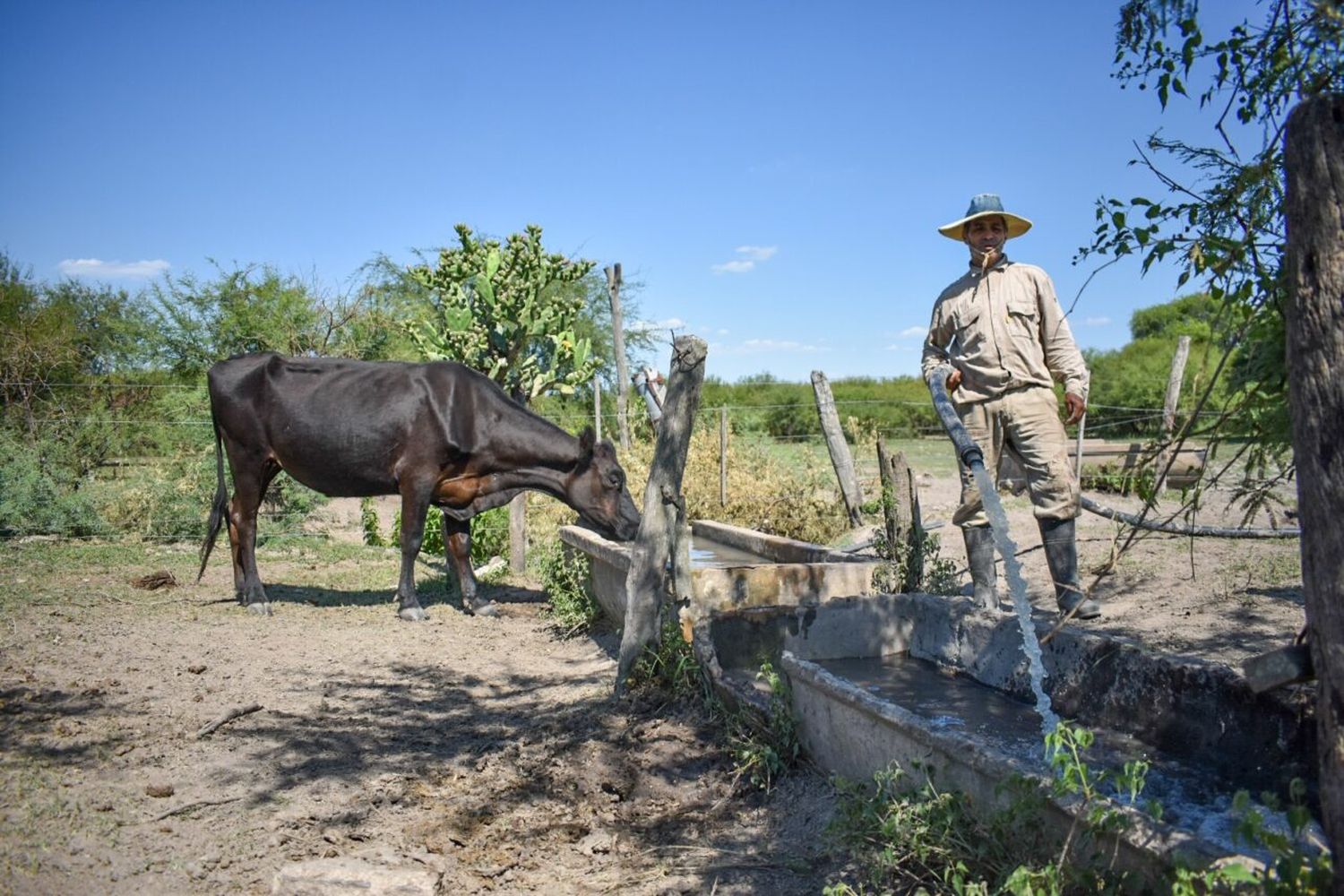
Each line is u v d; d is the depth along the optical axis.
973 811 3.25
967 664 5.04
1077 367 5.73
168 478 12.75
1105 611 6.97
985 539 5.91
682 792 4.40
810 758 4.32
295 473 8.47
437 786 4.60
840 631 5.36
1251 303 3.09
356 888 3.54
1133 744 3.97
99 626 7.54
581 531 7.90
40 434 13.20
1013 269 5.79
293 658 6.91
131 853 3.78
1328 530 2.30
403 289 20.41
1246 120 3.11
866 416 25.39
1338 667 2.27
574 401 19.64
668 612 5.68
